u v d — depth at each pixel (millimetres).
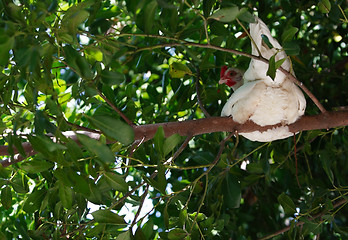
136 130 2998
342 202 3527
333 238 4672
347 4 3938
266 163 3746
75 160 2451
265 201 4598
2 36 2016
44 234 3074
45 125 2350
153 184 2773
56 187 2938
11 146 2469
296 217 3352
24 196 4016
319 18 4297
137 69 3939
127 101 3805
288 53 2635
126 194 2932
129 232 2844
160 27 2590
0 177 3010
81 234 3027
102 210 2848
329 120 3176
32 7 2357
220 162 3398
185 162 4445
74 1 3807
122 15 4641
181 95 3973
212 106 4188
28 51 2115
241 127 3111
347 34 4477
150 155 3357
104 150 2322
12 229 3975
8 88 2648
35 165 2693
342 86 4684
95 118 2330
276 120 3086
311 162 4547
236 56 4395
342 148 4543
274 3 4387
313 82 4594
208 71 3943
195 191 3711
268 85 2992
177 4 2805
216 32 2992
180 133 3068
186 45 2574
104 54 2549
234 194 3465
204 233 3236
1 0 2293
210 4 2617
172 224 3250
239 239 4039
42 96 3656
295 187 4320
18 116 2531
